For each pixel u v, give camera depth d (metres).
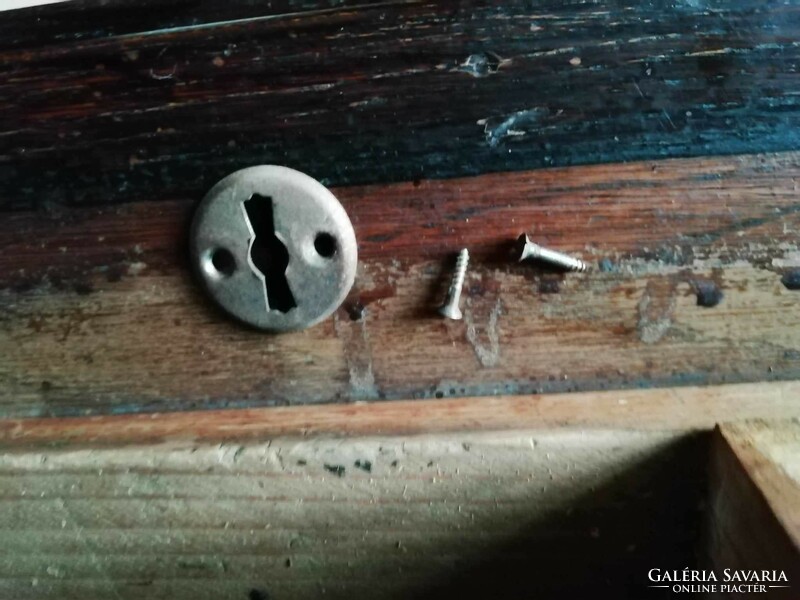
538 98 0.12
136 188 0.13
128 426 0.13
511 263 0.13
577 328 0.13
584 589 0.13
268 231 0.13
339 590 0.13
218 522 0.13
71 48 0.12
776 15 0.12
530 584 0.13
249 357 0.14
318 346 0.14
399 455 0.12
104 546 0.13
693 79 0.12
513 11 0.12
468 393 0.13
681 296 0.13
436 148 0.12
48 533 0.13
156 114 0.12
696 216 0.13
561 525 0.12
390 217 0.13
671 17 0.12
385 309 0.13
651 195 0.12
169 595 0.13
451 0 0.12
